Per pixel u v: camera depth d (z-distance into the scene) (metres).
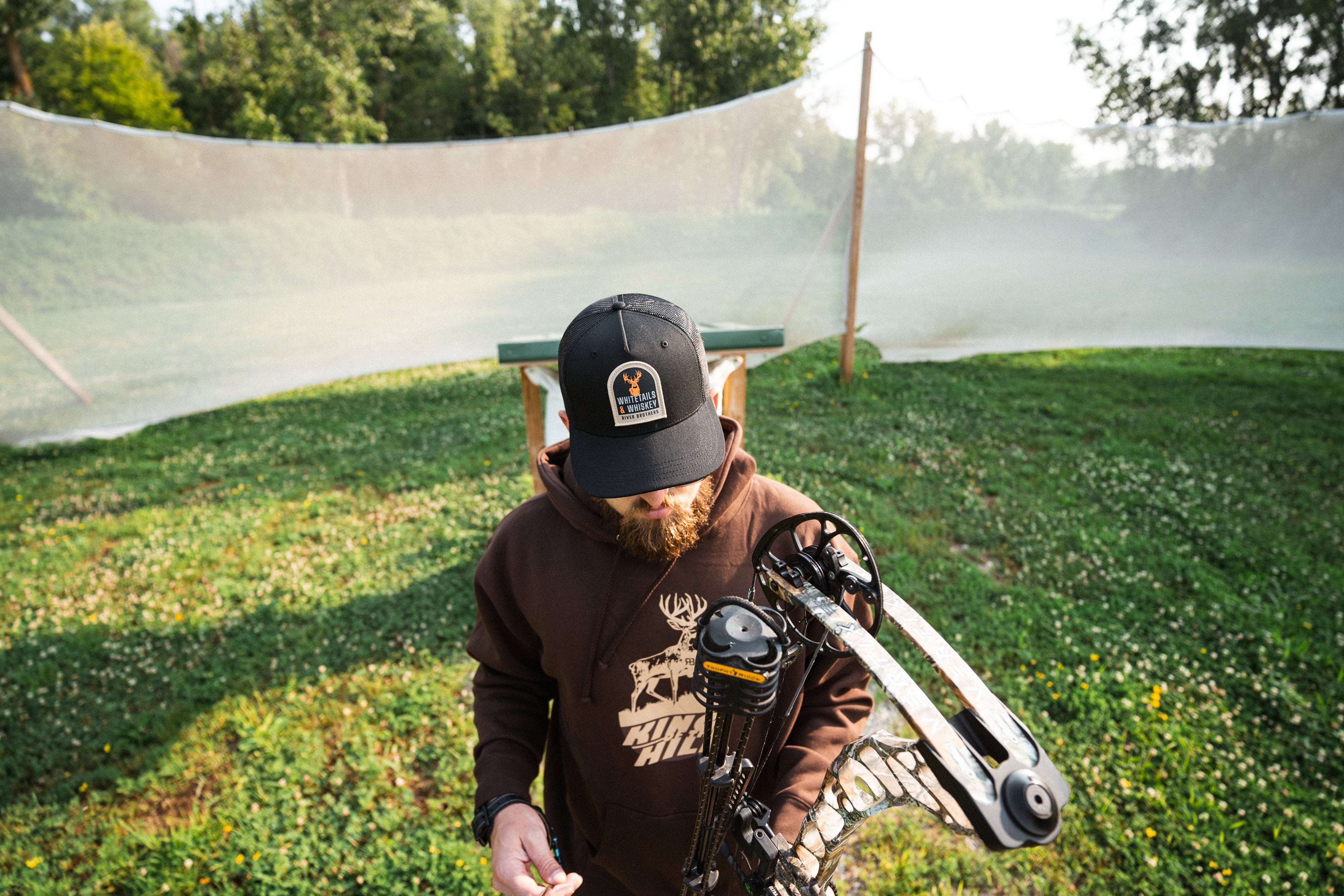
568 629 1.10
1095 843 2.34
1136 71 26.72
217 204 6.07
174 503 5.32
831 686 1.18
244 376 6.77
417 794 2.62
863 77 5.97
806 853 0.91
